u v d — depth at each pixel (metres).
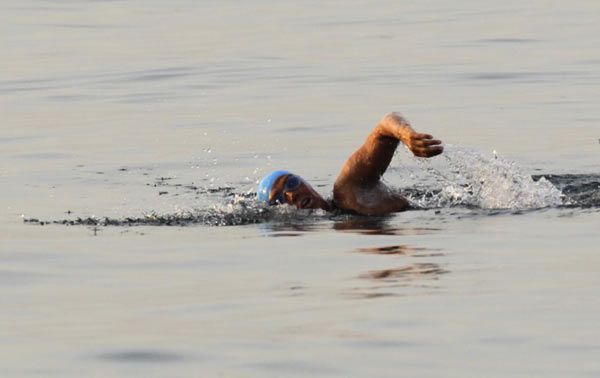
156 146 50.97
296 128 55.00
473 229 29.92
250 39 91.38
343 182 33.00
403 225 30.78
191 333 21.28
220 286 24.78
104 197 38.19
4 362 20.06
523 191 34.19
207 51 84.81
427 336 20.59
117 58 82.19
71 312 23.20
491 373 18.61
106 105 63.47
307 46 86.50
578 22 95.69
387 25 98.19
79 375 19.22
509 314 21.80
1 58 83.75
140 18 107.88
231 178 42.69
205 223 32.44
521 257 26.47
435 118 57.19
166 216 33.84
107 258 28.14
